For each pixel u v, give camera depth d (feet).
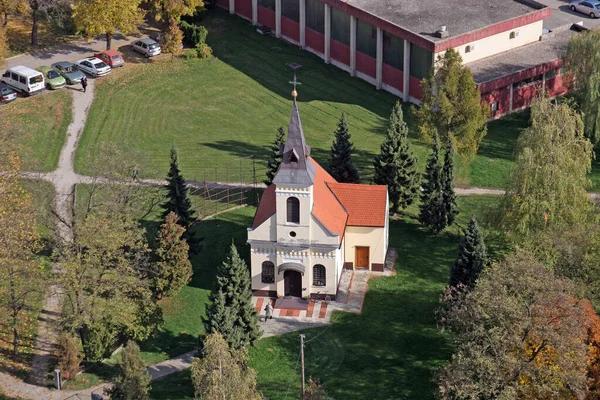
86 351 384.68
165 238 407.85
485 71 552.41
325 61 616.80
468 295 352.08
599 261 377.50
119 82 596.29
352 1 595.06
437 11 582.76
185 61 620.90
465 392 334.24
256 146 538.47
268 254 415.85
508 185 428.56
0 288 377.30
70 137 539.29
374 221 426.51
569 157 418.92
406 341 400.06
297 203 401.90
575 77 529.45
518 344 338.75
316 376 382.01
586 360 343.05
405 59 558.56
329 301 420.77
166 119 563.07
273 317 412.16
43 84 575.38
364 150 528.63
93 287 385.29
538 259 389.39
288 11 634.02
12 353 391.45
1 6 608.19
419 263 445.37
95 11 592.60
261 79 603.67
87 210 404.98
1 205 395.55
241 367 343.46
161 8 619.67
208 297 413.80
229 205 485.56
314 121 558.56
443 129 475.31
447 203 460.55
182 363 389.19
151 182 499.92
